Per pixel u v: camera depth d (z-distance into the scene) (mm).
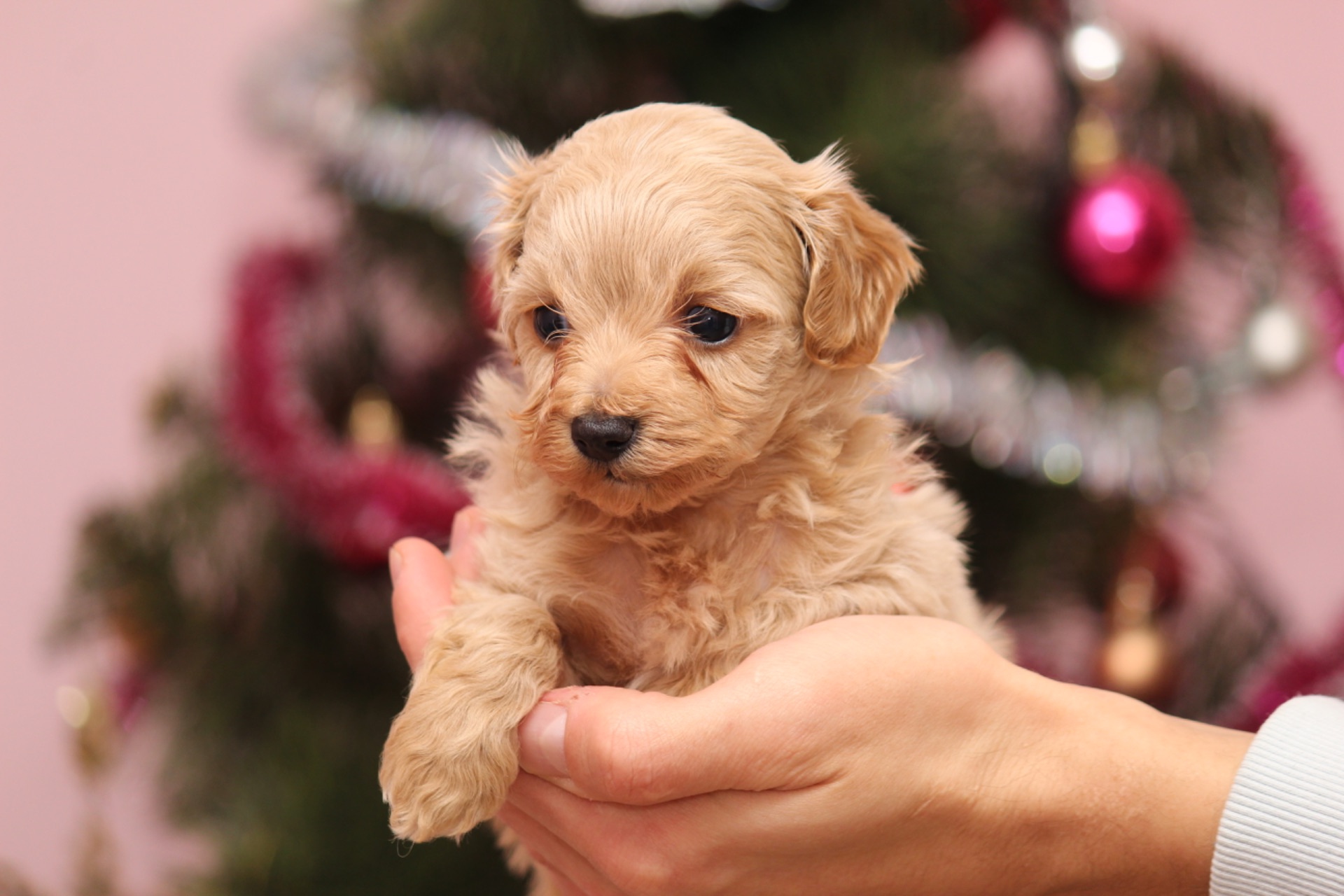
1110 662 662
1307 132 983
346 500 617
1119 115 667
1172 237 617
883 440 475
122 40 1033
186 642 675
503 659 437
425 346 803
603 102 667
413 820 430
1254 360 638
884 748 427
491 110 662
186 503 692
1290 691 634
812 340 463
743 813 426
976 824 437
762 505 456
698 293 444
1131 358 639
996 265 629
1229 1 993
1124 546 690
